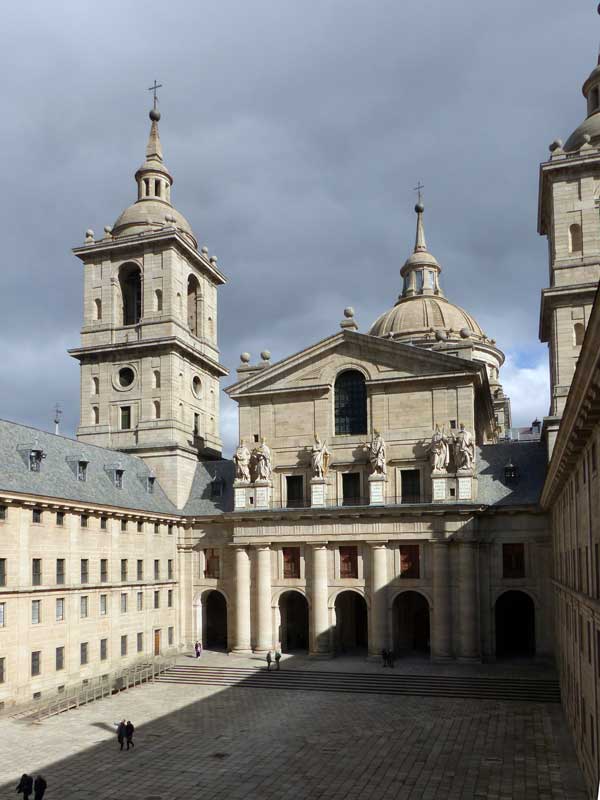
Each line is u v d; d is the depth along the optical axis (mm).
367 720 45938
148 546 67000
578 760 35938
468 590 61375
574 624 36969
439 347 77125
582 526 32031
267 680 57344
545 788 33312
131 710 49312
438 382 66500
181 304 78062
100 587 58875
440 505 62125
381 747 40219
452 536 62094
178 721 46250
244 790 33969
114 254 78688
